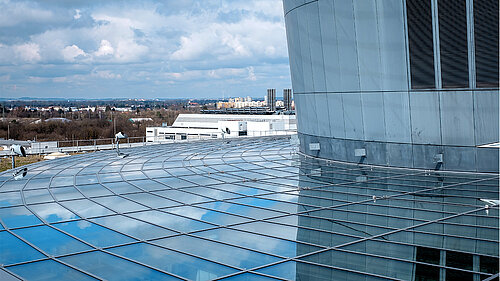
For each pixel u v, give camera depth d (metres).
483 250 11.62
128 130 148.00
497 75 21.98
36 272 10.87
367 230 13.43
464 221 14.15
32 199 17.80
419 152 23.78
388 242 12.36
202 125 91.69
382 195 17.83
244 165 25.83
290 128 73.81
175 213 15.51
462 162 22.83
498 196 17.39
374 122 25.05
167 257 11.60
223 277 10.36
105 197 17.98
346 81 25.88
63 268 11.08
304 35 28.20
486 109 22.30
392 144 24.56
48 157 56.97
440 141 23.19
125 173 23.45
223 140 42.00
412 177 21.69
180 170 24.22
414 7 22.80
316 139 28.88
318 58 27.34
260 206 16.30
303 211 15.59
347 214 15.16
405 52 23.38
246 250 12.00
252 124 69.69
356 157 26.16
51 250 12.21
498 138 22.42
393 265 10.80
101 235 13.34
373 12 23.92
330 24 26.00
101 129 144.75
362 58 24.84
